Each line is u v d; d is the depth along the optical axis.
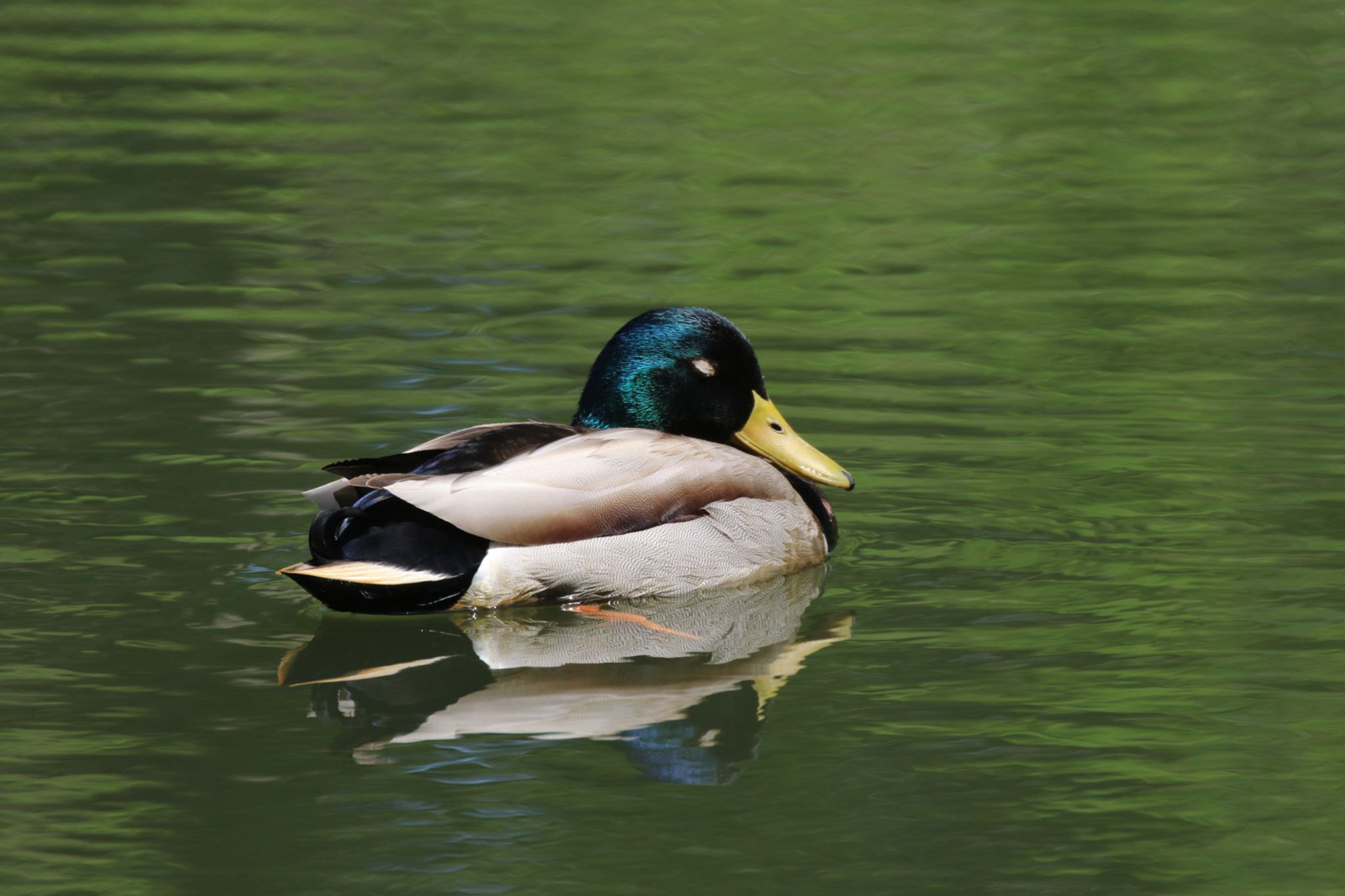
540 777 8.32
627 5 30.97
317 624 10.19
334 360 15.22
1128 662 9.63
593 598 10.62
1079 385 14.77
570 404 14.15
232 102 24.83
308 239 19.02
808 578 11.17
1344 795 8.12
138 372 14.74
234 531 11.45
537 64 27.20
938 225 20.02
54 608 10.19
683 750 8.59
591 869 7.44
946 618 10.40
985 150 23.09
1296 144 23.22
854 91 25.75
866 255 18.88
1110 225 20.00
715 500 11.08
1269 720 8.89
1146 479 12.62
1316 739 8.67
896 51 27.89
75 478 12.34
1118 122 24.30
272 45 28.17
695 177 21.88
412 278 17.72
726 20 29.81
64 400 13.98
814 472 11.97
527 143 23.20
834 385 14.80
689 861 7.53
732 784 8.23
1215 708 9.02
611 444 10.97
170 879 7.33
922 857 7.57
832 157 22.73
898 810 7.98
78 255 18.19
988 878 7.42
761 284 17.78
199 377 14.63
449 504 10.14
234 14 30.09
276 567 10.92
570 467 10.70
